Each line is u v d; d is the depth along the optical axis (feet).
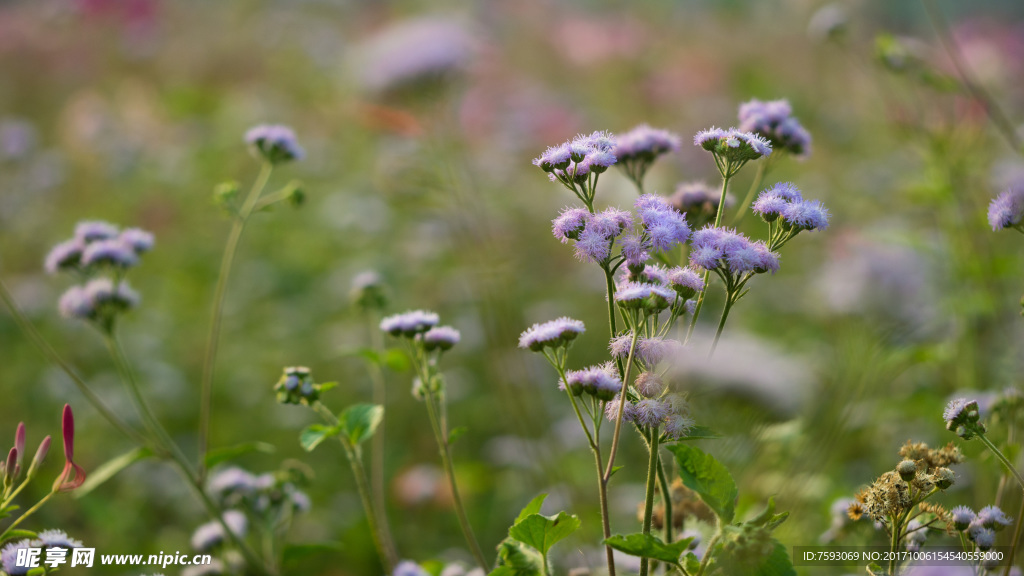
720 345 2.54
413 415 4.86
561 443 3.82
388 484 4.30
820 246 5.91
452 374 4.99
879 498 2.54
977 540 2.55
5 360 5.32
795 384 2.52
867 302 3.80
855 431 3.52
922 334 3.99
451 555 3.69
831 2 5.75
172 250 6.96
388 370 5.04
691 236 2.52
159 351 5.57
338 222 6.96
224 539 3.14
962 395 3.33
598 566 2.91
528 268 5.59
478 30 5.51
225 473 3.21
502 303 4.14
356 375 5.29
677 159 6.18
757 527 2.42
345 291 6.16
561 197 6.00
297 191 3.36
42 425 4.78
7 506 2.64
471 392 4.88
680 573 2.52
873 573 2.55
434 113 5.05
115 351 3.23
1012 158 4.47
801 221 2.52
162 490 4.22
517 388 3.89
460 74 5.01
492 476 4.25
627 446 3.67
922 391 3.78
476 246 4.57
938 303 3.83
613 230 2.50
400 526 4.00
